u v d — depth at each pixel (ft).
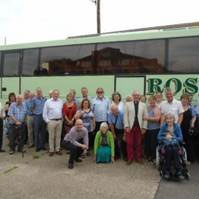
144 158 32.83
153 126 31.24
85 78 42.91
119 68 40.68
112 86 40.88
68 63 44.60
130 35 40.52
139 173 27.86
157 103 32.32
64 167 29.89
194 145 32.58
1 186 24.48
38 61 47.24
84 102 34.53
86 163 31.40
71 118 35.42
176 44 37.63
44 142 38.17
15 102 37.73
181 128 31.07
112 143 31.91
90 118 34.42
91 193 22.93
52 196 22.35
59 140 35.42
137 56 39.68
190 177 26.81
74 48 44.45
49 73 46.03
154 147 31.30
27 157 34.06
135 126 31.32
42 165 30.63
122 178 26.43
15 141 36.88
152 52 38.81
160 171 26.94
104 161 31.53
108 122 33.24
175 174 26.08
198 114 31.65
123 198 21.97
